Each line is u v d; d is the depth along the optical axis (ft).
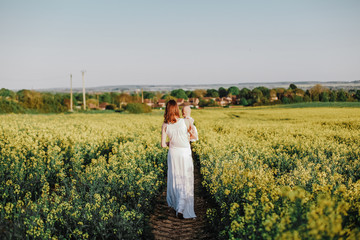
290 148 30.45
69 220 12.84
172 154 15.72
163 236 13.58
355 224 10.11
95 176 17.51
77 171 20.25
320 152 26.03
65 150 26.50
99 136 36.73
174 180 15.81
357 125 68.49
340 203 8.85
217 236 12.87
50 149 23.61
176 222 15.19
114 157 22.33
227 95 499.92
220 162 20.79
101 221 12.42
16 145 25.61
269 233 8.63
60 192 17.56
